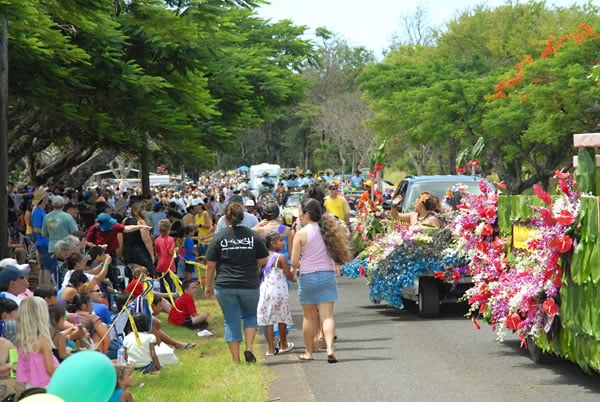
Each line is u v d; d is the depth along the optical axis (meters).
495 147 49.00
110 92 17.33
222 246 10.82
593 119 40.47
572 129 40.38
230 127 24.64
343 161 86.31
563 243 8.57
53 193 27.20
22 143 27.89
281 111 31.86
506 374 9.78
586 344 8.51
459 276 13.34
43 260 16.45
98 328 10.35
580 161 8.61
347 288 19.47
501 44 57.06
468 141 52.50
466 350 11.34
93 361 4.62
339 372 10.11
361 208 17.00
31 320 7.84
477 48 58.41
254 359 10.88
